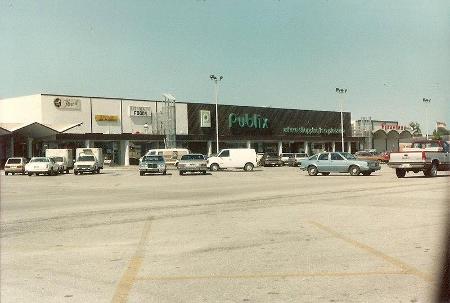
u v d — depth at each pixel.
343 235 10.45
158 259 8.51
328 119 102.38
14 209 16.91
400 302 5.88
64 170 53.00
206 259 8.43
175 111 79.19
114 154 74.88
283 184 27.84
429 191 20.77
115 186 28.97
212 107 85.88
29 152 68.00
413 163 30.81
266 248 9.25
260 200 18.41
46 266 8.11
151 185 29.33
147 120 78.62
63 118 70.06
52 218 14.27
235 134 88.00
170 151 60.97
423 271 7.29
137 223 12.94
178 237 10.65
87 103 72.38
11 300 6.28
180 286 6.78
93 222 13.27
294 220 12.83
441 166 31.86
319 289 6.48
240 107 88.88
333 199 18.09
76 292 6.59
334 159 37.25
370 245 9.30
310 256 8.45
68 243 10.17
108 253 9.09
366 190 21.84
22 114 70.81
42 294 6.52
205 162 43.72
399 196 18.72
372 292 6.29
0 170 61.69
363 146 106.44
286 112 95.50
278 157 67.75
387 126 112.00
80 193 23.80
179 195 21.50
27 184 32.56
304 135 98.00
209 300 6.13
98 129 73.38
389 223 11.98
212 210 15.52
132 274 7.48
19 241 10.48
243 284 6.80
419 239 9.84
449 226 11.43
